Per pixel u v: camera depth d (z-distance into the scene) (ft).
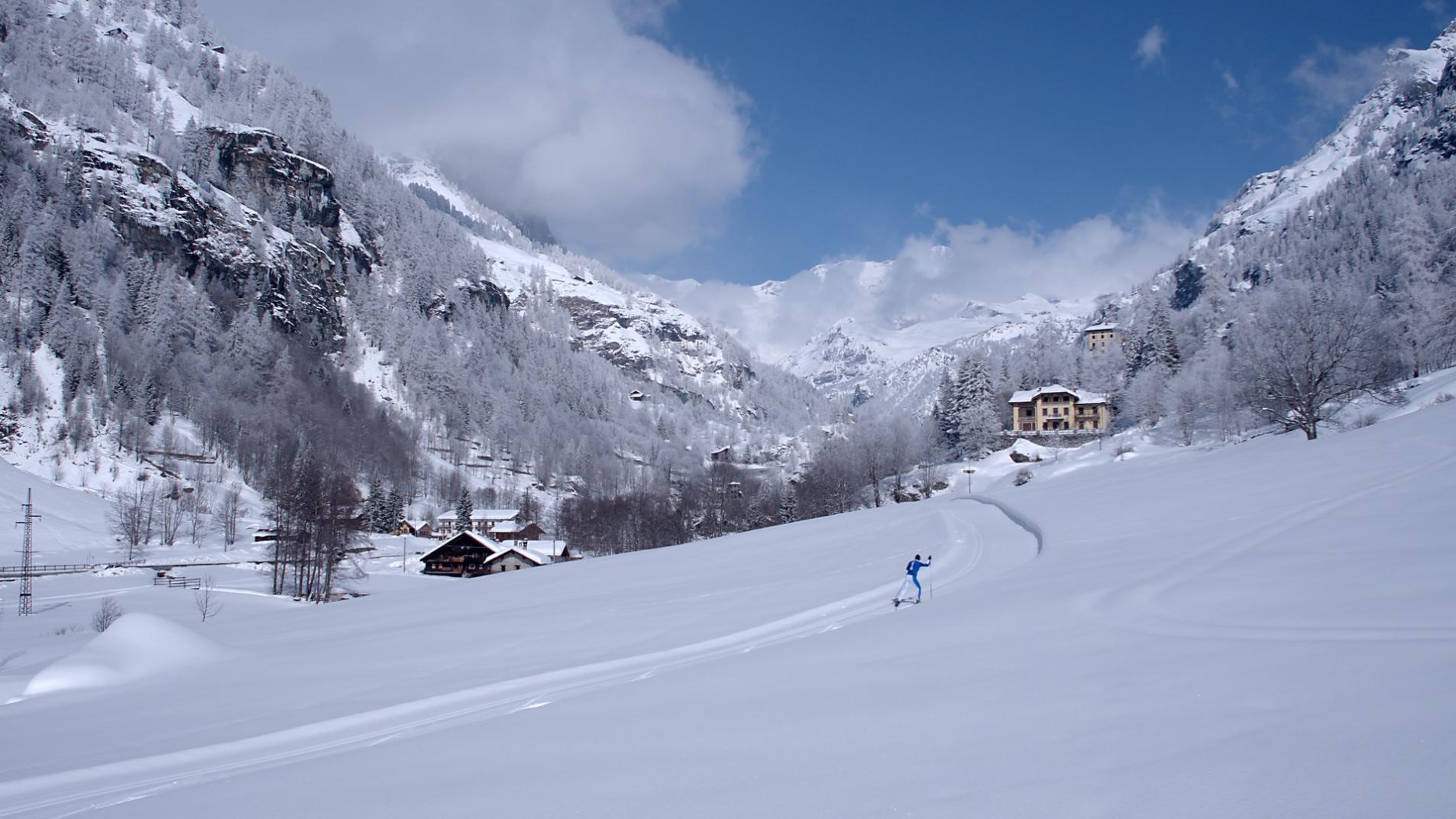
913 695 26.84
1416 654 23.44
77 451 361.51
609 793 20.48
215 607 170.30
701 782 20.52
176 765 31.60
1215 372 295.28
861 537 112.47
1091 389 435.53
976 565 66.90
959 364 421.18
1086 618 36.52
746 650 41.42
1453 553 37.55
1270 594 35.70
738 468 606.14
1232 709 20.88
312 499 211.82
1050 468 307.17
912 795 17.72
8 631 136.36
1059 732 20.89
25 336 410.31
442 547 274.57
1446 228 281.13
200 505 333.01
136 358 437.99
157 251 540.52
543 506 488.02
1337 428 155.22
